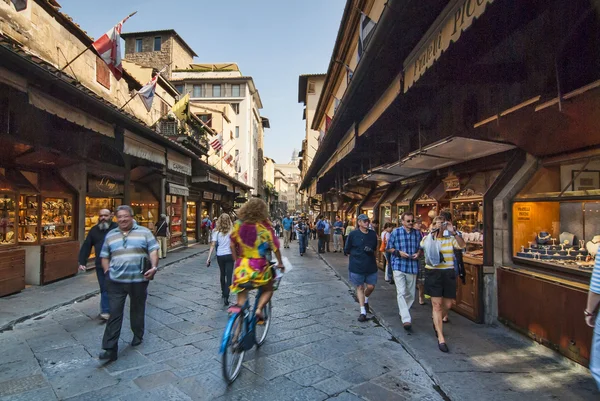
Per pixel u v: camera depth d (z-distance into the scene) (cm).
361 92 642
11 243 727
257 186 5425
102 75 1183
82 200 960
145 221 1445
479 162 665
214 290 796
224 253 663
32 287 766
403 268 534
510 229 534
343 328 541
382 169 884
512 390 339
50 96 608
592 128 381
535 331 445
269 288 409
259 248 388
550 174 500
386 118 692
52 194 853
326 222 1652
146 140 1045
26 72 556
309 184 3250
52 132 830
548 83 376
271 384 356
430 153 628
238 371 372
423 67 362
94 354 422
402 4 363
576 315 381
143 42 3362
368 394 340
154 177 1466
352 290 829
